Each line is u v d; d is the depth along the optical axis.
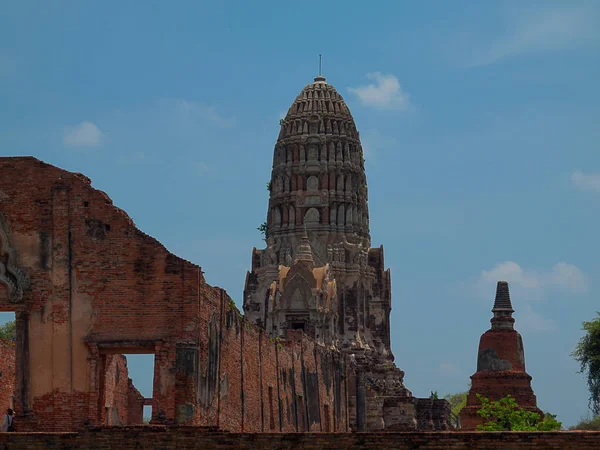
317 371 98.62
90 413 56.88
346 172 159.50
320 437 44.25
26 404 57.31
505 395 107.75
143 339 57.00
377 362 150.25
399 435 43.62
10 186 58.72
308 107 161.88
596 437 42.38
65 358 57.44
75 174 58.62
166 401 56.34
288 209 158.38
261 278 156.75
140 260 57.69
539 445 42.69
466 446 43.06
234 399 66.44
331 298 142.62
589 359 115.25
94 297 57.66
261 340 76.06
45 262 58.12
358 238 157.38
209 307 60.12
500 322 110.56
